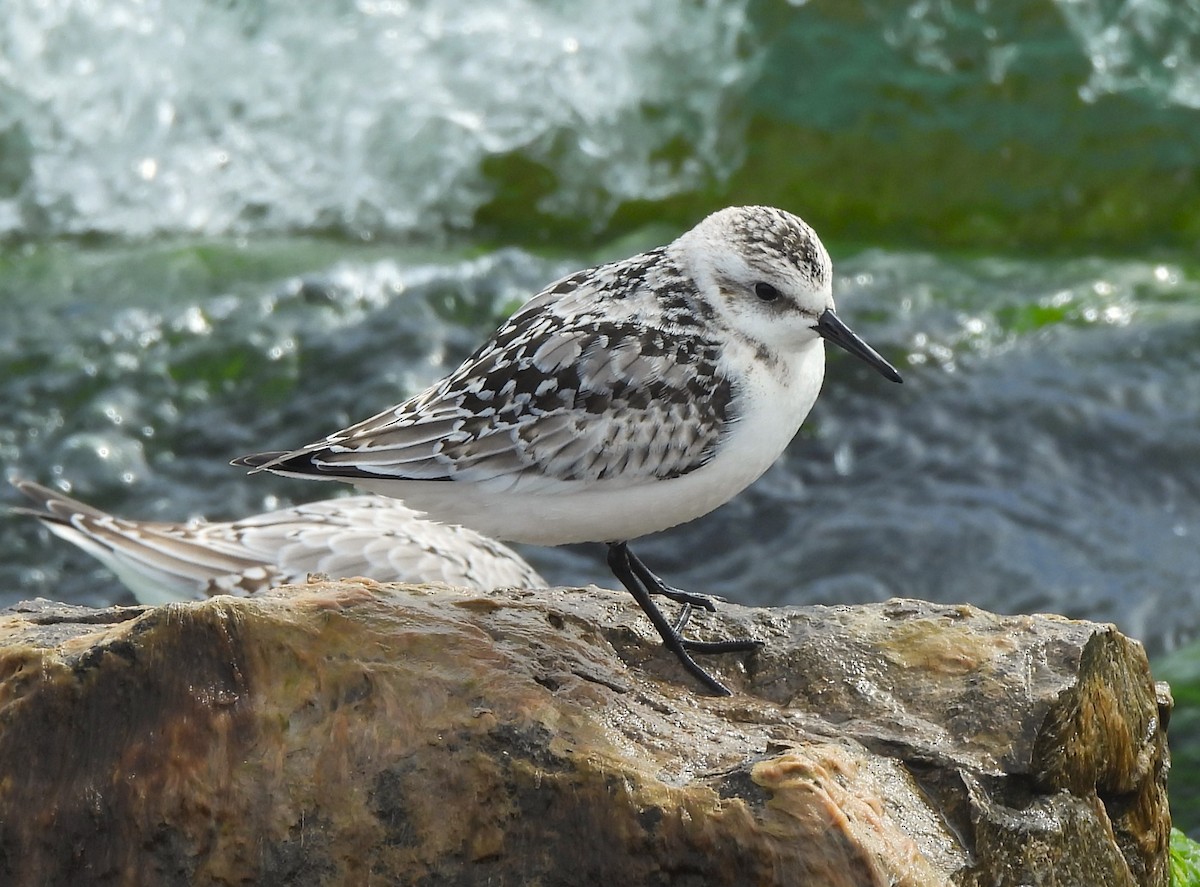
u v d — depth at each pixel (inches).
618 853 264.8
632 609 332.8
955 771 279.1
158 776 279.0
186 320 681.6
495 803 270.1
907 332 683.4
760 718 295.7
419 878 271.3
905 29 817.5
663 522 323.9
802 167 806.5
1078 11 818.8
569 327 313.3
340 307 695.7
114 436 628.1
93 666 283.4
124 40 794.8
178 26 803.4
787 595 569.0
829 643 315.9
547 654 297.1
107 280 713.6
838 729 290.4
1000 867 277.9
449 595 315.9
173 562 458.6
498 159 798.5
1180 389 646.5
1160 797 327.3
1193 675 519.2
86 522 473.1
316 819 273.9
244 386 652.7
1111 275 734.5
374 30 814.5
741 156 809.5
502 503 314.3
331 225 778.2
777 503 610.2
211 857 276.2
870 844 260.1
